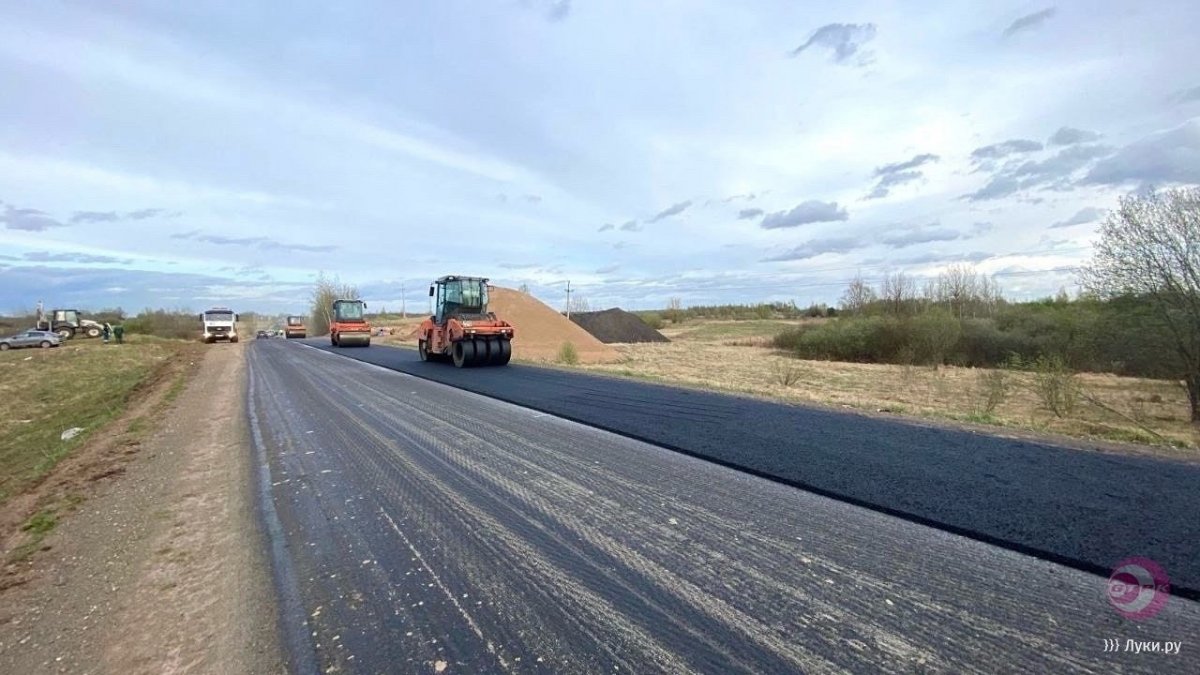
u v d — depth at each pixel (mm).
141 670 2457
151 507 4664
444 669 2332
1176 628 2545
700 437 6480
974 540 3559
